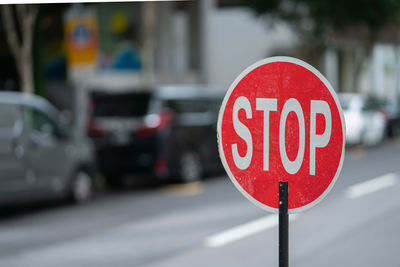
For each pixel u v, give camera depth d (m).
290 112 3.36
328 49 32.59
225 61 38.19
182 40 28.83
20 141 10.91
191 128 14.79
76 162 12.38
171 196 13.22
